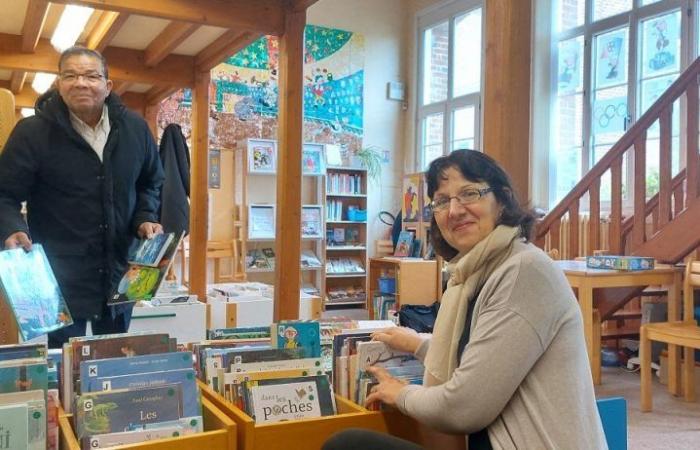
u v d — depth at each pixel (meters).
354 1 8.60
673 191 4.76
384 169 8.80
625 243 5.03
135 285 2.14
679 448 2.92
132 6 3.47
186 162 4.52
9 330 2.04
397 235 8.34
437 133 8.56
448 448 1.69
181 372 1.53
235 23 3.73
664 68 5.71
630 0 6.01
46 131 2.29
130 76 5.00
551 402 1.29
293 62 3.89
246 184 7.41
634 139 4.43
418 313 5.75
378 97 8.79
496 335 1.30
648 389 3.48
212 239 7.59
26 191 2.28
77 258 2.34
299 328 1.79
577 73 6.55
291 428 1.50
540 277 1.32
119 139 2.38
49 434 1.40
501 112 2.17
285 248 3.88
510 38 2.17
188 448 1.39
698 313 3.96
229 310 4.49
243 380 1.63
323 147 7.89
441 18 8.42
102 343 1.61
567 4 6.67
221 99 7.69
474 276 1.46
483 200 1.47
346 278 8.52
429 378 1.51
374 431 1.46
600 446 1.30
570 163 6.61
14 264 1.71
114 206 2.39
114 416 1.41
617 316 4.64
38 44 4.64
